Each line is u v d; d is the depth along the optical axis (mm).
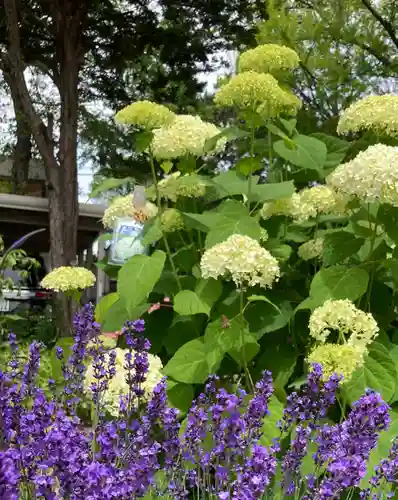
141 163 9328
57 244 9922
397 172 2021
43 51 11555
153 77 12219
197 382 2184
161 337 2574
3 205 9867
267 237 2553
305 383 2066
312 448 1837
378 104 2371
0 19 11102
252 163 2588
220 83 4648
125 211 2684
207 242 2334
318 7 5598
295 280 2666
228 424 1494
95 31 11602
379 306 2436
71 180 10148
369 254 2316
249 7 11711
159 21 12117
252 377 2326
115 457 1452
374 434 1394
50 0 10711
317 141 2598
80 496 1166
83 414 2041
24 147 12969
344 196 2410
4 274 6941
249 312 2291
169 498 1606
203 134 2586
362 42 5641
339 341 2131
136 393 1673
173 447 1631
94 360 1781
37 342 1800
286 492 1569
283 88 2721
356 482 1295
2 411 1511
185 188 2623
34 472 1367
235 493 1238
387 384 1993
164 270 2605
